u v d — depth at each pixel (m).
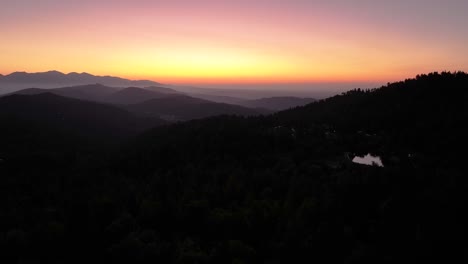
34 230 52.12
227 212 54.25
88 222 55.88
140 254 46.28
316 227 47.09
